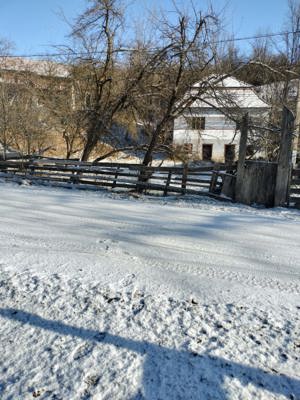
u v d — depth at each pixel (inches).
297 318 120.0
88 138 603.5
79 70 612.7
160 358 97.6
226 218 297.4
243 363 96.0
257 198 378.3
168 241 211.8
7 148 856.3
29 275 145.6
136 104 565.0
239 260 181.9
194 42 482.9
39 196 374.3
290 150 360.8
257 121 518.3
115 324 112.8
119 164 464.1
